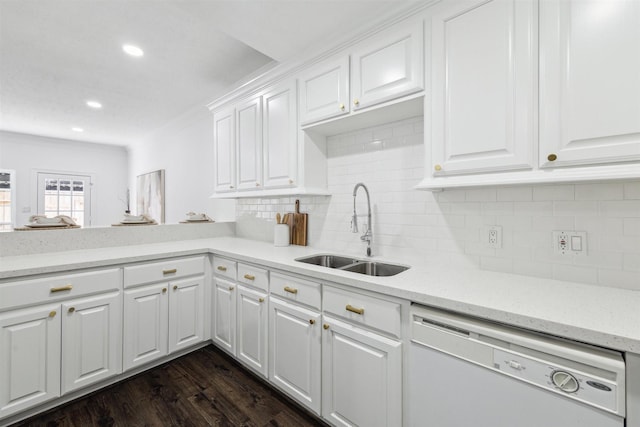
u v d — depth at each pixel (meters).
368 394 1.33
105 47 2.29
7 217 4.92
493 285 1.26
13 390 1.52
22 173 5.06
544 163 1.11
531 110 1.14
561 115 1.07
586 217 1.26
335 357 1.47
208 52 2.36
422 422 1.17
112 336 1.86
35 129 4.72
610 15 0.98
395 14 1.50
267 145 2.29
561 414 0.86
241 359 2.05
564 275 1.32
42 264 1.65
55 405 1.71
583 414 0.83
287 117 2.13
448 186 1.35
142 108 3.73
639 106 0.94
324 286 1.52
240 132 2.55
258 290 1.93
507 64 1.19
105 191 5.96
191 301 2.25
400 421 1.24
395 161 1.87
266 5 1.51
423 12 1.44
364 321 1.36
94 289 1.78
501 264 1.48
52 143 5.36
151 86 3.03
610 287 1.21
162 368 2.12
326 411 1.51
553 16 1.09
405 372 1.24
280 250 2.20
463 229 1.60
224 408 1.72
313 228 2.37
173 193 4.48
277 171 2.22
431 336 1.14
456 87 1.33
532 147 1.14
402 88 1.49
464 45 1.30
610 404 0.79
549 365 0.88
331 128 2.04
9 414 1.51
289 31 1.73
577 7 1.04
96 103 3.55
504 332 0.98
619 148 0.97
